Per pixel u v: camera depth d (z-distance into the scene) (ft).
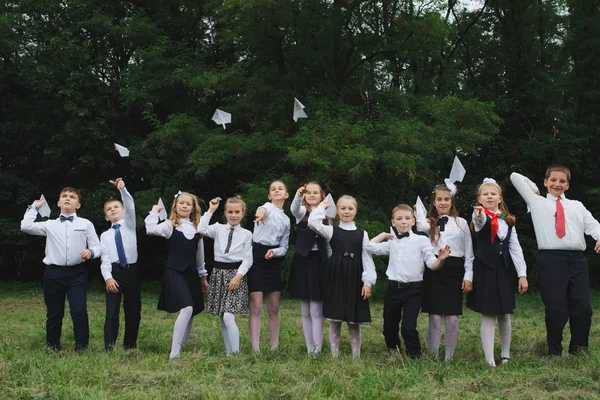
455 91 65.10
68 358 16.93
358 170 43.78
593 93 61.77
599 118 62.23
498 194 18.66
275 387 13.64
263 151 51.44
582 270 18.62
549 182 19.26
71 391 13.29
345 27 54.24
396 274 18.43
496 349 20.65
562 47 65.92
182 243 19.12
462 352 19.94
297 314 34.12
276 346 19.97
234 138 49.67
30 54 59.93
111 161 59.16
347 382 13.99
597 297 54.54
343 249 18.52
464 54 69.10
